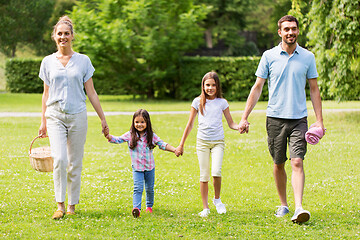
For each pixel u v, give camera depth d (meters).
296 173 6.44
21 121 18.88
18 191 8.22
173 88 34.00
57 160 6.57
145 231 5.94
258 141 14.25
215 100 7.13
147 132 6.95
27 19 43.19
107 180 9.35
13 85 36.00
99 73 31.70
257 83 6.87
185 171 10.23
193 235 5.80
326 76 18.03
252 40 50.00
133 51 31.27
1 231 5.88
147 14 30.81
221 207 7.00
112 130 16.62
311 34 18.38
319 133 6.36
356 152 12.00
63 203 6.73
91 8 33.38
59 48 6.84
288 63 6.57
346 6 17.06
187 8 31.89
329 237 5.67
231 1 44.75
